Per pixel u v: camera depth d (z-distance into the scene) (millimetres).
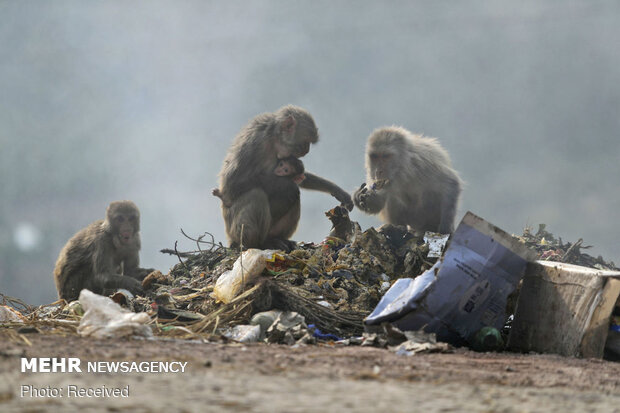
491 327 17203
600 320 16406
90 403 9398
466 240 17391
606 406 10758
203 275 25094
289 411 9312
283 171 27172
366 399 10172
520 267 17406
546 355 16469
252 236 26406
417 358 14648
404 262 24219
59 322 18344
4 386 10117
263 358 13539
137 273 28172
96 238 27578
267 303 20422
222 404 9531
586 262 28078
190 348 14430
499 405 10367
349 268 23469
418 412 9594
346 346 16859
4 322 19344
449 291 17125
